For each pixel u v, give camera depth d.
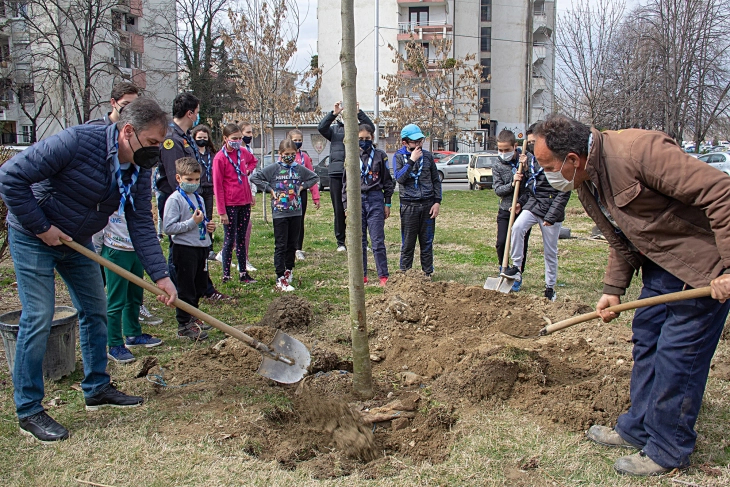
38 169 3.18
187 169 5.15
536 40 48.78
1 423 3.55
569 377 4.27
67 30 28.53
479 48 45.22
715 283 2.73
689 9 23.48
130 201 3.59
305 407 3.82
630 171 2.87
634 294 6.59
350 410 3.60
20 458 3.18
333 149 9.40
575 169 3.05
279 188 6.86
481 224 13.44
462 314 5.59
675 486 2.97
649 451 3.10
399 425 3.59
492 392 3.93
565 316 5.70
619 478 3.04
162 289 3.69
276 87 16.83
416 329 5.36
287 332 5.36
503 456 3.24
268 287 7.09
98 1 24.11
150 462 3.15
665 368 3.02
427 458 3.25
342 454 3.28
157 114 3.41
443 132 28.73
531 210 6.42
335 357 4.56
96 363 3.77
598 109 23.58
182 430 3.50
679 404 3.01
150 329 5.46
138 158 3.47
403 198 7.11
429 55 42.47
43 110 33.50
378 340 5.16
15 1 24.30
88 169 3.36
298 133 9.34
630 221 2.97
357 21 42.94
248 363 4.56
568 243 10.62
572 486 2.97
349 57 3.59
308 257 9.13
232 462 3.15
